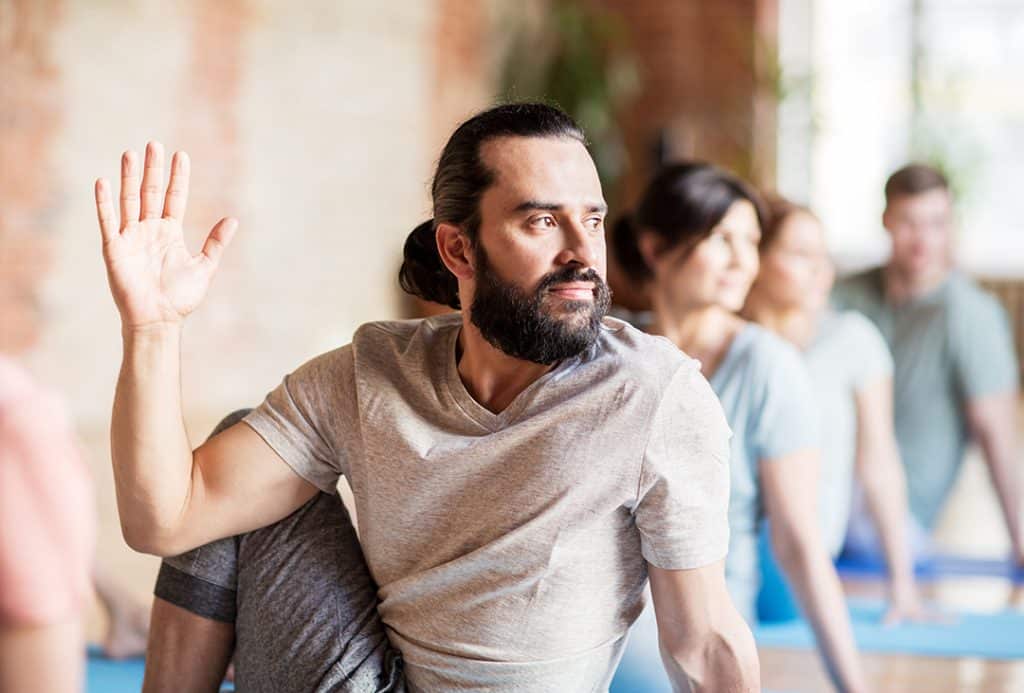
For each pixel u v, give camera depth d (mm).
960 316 4152
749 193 2670
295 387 1896
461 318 1912
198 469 1869
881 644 3330
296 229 8172
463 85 9492
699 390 1749
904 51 11906
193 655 1965
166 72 7188
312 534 1921
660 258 2662
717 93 10477
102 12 6770
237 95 7660
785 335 3348
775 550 2576
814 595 2537
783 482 2523
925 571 4188
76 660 1257
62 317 6699
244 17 7656
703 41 10469
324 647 1862
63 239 6680
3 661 1220
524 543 1720
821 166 12016
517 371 1784
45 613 1213
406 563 1823
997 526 5496
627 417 1708
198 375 7520
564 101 9805
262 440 1879
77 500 1243
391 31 8688
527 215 1688
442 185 1781
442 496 1771
